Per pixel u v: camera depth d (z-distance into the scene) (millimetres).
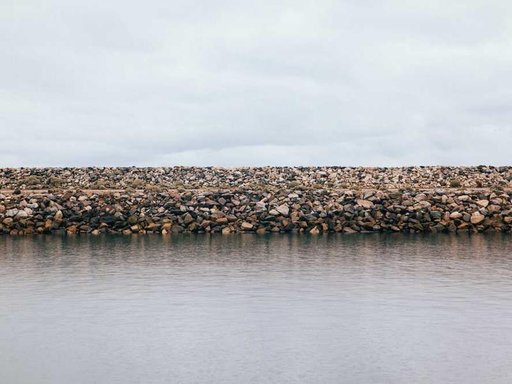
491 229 44000
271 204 45531
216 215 44594
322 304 17922
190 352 13422
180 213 44781
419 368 12359
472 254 29859
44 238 39688
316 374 12031
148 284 21297
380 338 14398
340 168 66188
